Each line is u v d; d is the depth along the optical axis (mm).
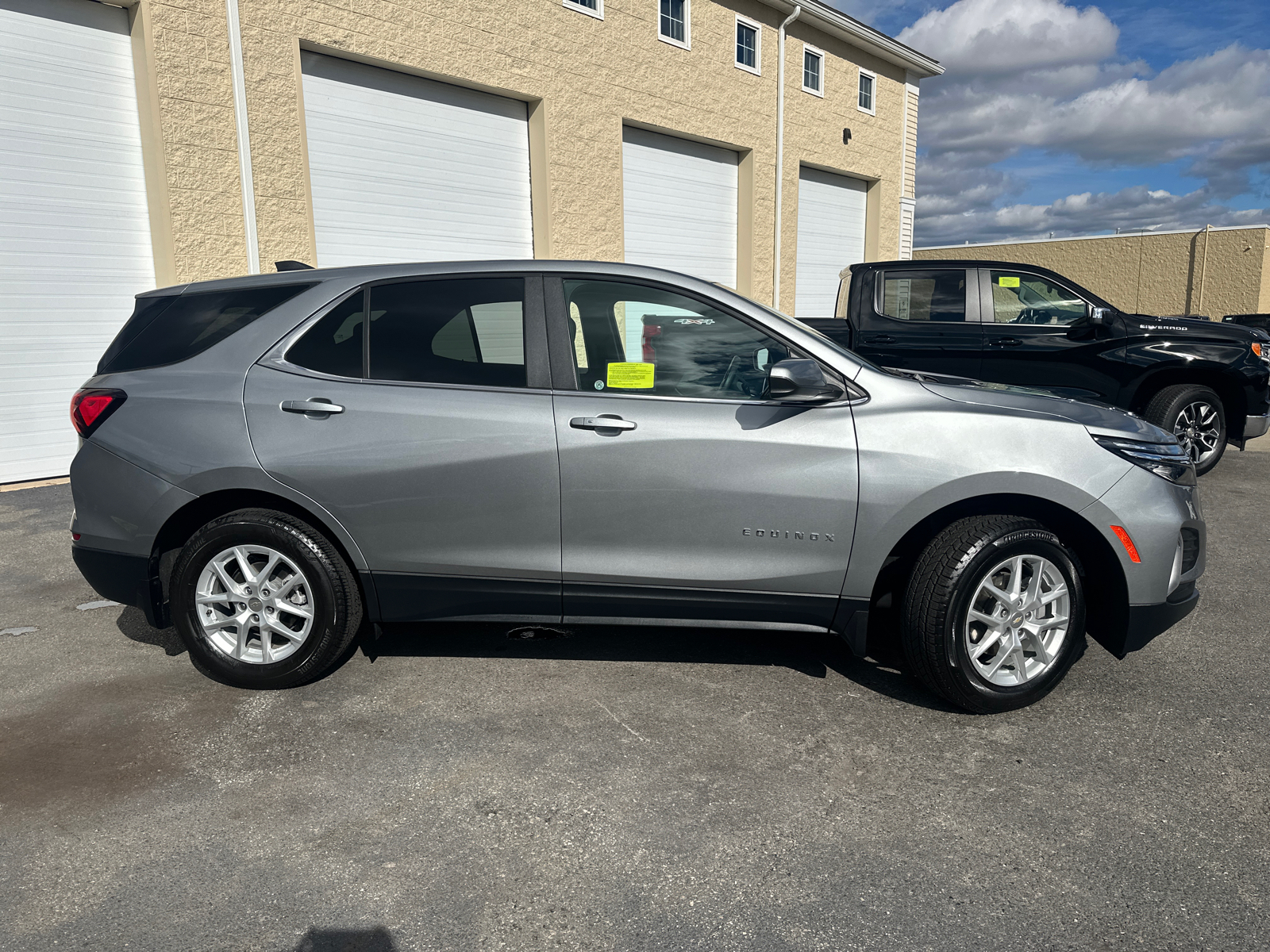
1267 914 2057
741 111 14508
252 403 3162
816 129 16359
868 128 17750
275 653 3303
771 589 3117
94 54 7371
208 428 3160
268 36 8297
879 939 1980
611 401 3109
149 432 3209
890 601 3293
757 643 3824
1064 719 3092
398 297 3262
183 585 3234
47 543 5539
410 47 9539
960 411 3037
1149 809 2512
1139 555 3016
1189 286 29203
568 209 11742
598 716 3121
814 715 3127
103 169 7535
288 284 3348
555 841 2371
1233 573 4789
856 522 3023
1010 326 7117
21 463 7383
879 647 3787
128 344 3416
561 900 2125
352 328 3238
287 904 2115
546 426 3082
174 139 7719
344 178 9336
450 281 3268
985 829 2416
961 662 3020
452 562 3172
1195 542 3160
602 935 2000
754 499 3049
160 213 7754
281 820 2477
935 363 7273
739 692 3324
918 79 19109
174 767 2775
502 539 3145
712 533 3084
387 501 3127
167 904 2113
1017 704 3100
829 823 2451
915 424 3016
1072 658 3160
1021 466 2961
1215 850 2312
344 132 9289
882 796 2590
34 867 2260
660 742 2928
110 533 3273
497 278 3256
